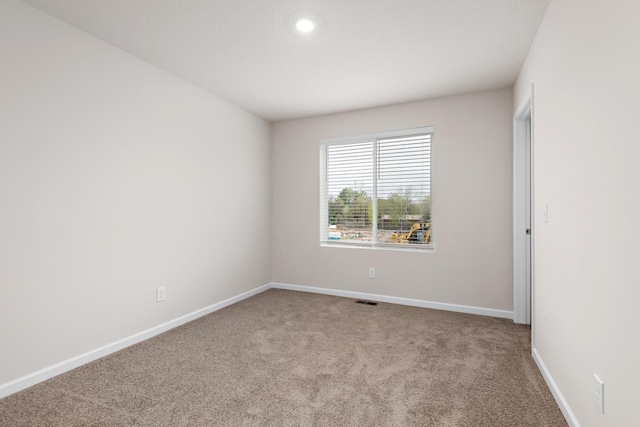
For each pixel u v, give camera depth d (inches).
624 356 44.0
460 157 135.9
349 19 83.3
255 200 165.0
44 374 80.7
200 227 130.2
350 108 153.9
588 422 56.0
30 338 78.5
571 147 63.0
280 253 177.0
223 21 84.3
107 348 95.7
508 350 98.5
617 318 45.9
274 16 82.0
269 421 65.2
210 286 135.7
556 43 71.6
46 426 63.5
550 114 76.0
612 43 46.9
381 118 151.3
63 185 84.9
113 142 97.4
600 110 50.8
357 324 121.4
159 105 112.1
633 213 41.6
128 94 101.6
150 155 109.1
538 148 86.4
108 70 95.7
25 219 77.5
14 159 75.3
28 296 78.2
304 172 170.1
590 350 54.9
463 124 135.3
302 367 88.0
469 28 87.2
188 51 100.3
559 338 70.6
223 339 107.3
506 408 69.6
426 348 100.1
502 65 108.7
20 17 75.9
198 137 128.6
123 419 65.6
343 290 161.2
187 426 63.7
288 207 174.4
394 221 152.8
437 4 77.0
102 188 94.5
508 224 129.0
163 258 114.3
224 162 143.0
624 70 43.6
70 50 86.1
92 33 90.2
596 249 52.6
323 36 91.6
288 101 144.4
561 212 68.7
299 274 172.2
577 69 59.8
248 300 153.6
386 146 153.7
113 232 97.7
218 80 122.2
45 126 80.9
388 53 101.0
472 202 134.3
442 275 139.8
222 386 78.4
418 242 147.9
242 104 148.6
